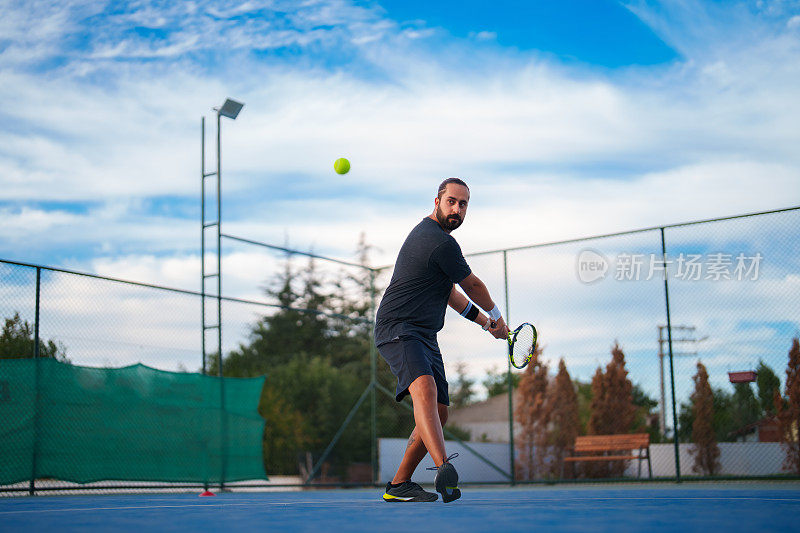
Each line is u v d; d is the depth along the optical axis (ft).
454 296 12.09
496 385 60.08
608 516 8.09
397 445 40.19
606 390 38.45
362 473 66.85
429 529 6.70
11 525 7.52
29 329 26.03
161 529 6.92
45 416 23.11
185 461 26.61
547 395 40.63
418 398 10.87
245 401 29.17
